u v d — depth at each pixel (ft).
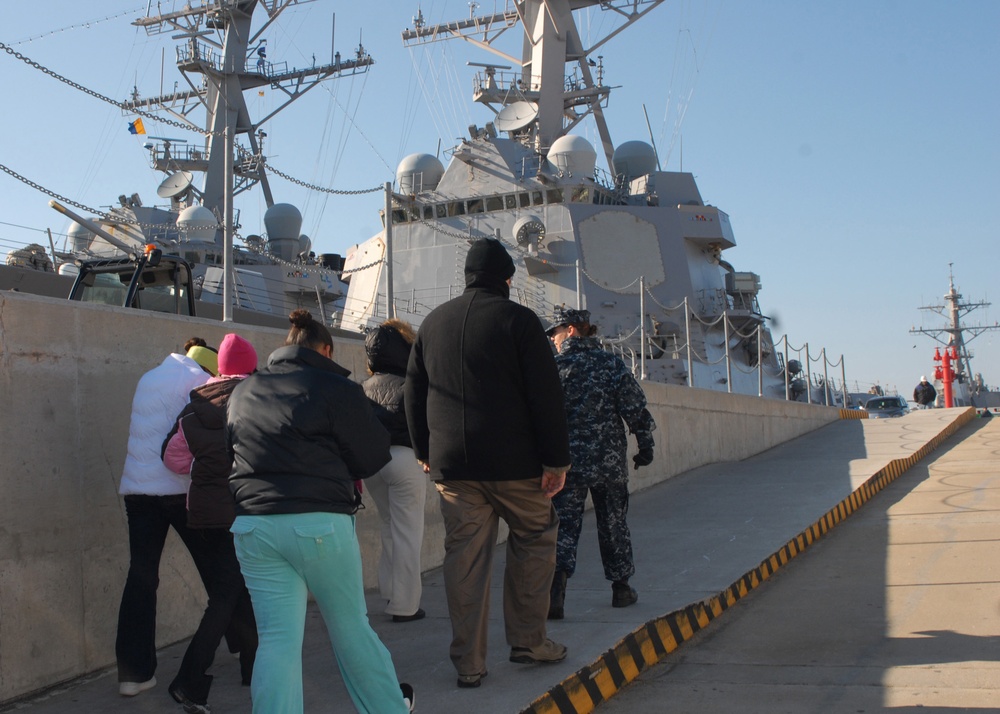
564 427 13.78
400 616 19.04
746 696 14.58
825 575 23.04
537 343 13.74
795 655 16.70
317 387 11.67
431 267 84.38
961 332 214.28
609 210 83.25
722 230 86.94
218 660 17.02
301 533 11.08
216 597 14.16
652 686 15.29
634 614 18.08
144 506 14.92
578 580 22.26
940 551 24.58
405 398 14.73
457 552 13.97
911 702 13.85
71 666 15.42
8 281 50.98
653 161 97.50
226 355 14.79
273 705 10.81
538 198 83.15
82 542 15.85
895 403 95.61
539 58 97.19
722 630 18.69
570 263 81.61
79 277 32.81
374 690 11.60
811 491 35.06
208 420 14.14
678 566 23.31
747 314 86.38
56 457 15.49
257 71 116.57
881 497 35.70
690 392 45.24
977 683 14.51
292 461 11.28
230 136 29.76
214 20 115.96
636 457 19.36
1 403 14.58
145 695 14.61
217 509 14.02
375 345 19.56
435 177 89.35
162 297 33.22
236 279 69.15
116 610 16.43
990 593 19.97
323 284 91.20
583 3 99.30
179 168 115.14
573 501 18.37
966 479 38.50
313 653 16.65
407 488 19.07
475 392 13.79
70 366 15.96
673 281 82.74
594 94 97.40
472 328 13.91
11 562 14.48
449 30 106.22
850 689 14.65
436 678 14.49
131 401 17.24
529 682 13.85
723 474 42.42
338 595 11.43
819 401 100.53
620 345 77.41
